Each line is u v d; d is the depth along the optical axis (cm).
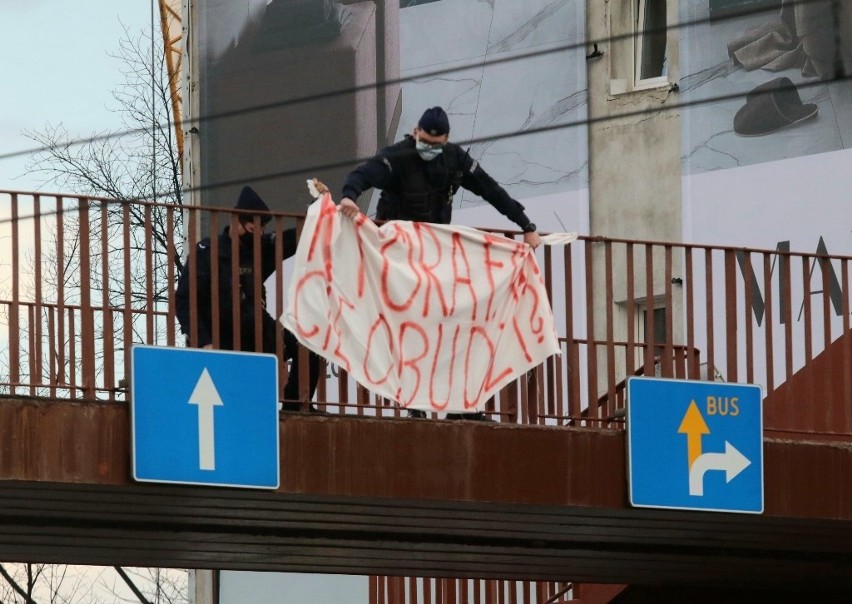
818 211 3981
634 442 2694
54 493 2545
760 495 2741
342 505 2681
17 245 2528
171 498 2595
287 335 2767
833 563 3203
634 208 4219
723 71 4131
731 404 2750
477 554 3108
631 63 4256
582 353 4247
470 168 2722
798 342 3962
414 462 2617
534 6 4350
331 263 2617
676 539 3008
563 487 2683
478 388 2675
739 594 3431
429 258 2670
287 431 2561
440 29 4469
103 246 2544
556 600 3594
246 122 4712
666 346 2792
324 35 4628
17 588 4100
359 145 4566
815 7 4031
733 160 4103
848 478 2825
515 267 2711
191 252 2625
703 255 4112
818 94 4019
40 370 2639
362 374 2614
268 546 2992
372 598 3291
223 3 4747
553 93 4319
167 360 2492
